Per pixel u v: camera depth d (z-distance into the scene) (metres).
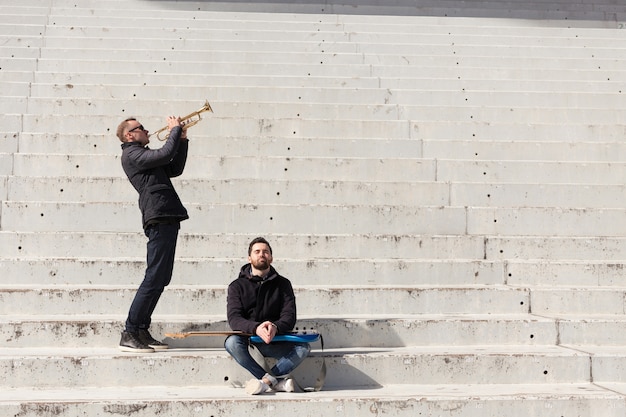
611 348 6.10
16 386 5.44
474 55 11.74
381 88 10.45
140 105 9.62
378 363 5.67
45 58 10.97
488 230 7.93
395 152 9.11
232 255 7.30
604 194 8.40
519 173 8.76
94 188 7.98
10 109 9.57
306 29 12.31
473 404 5.20
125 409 4.97
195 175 8.48
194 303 6.43
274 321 5.53
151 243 5.75
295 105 9.82
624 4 14.28
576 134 9.57
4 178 7.91
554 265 7.20
